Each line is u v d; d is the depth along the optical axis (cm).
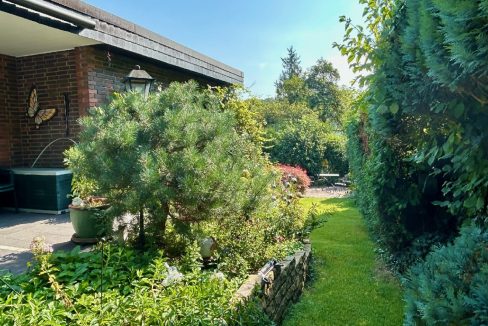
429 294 147
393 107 244
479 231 178
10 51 591
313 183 1423
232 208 306
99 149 299
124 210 301
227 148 323
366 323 305
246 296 246
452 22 154
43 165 623
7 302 193
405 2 236
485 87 168
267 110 2100
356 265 447
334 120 2742
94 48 571
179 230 309
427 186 392
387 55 243
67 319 190
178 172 286
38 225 465
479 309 128
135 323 182
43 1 420
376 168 420
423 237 396
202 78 882
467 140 198
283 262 341
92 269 264
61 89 595
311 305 340
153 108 328
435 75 180
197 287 217
